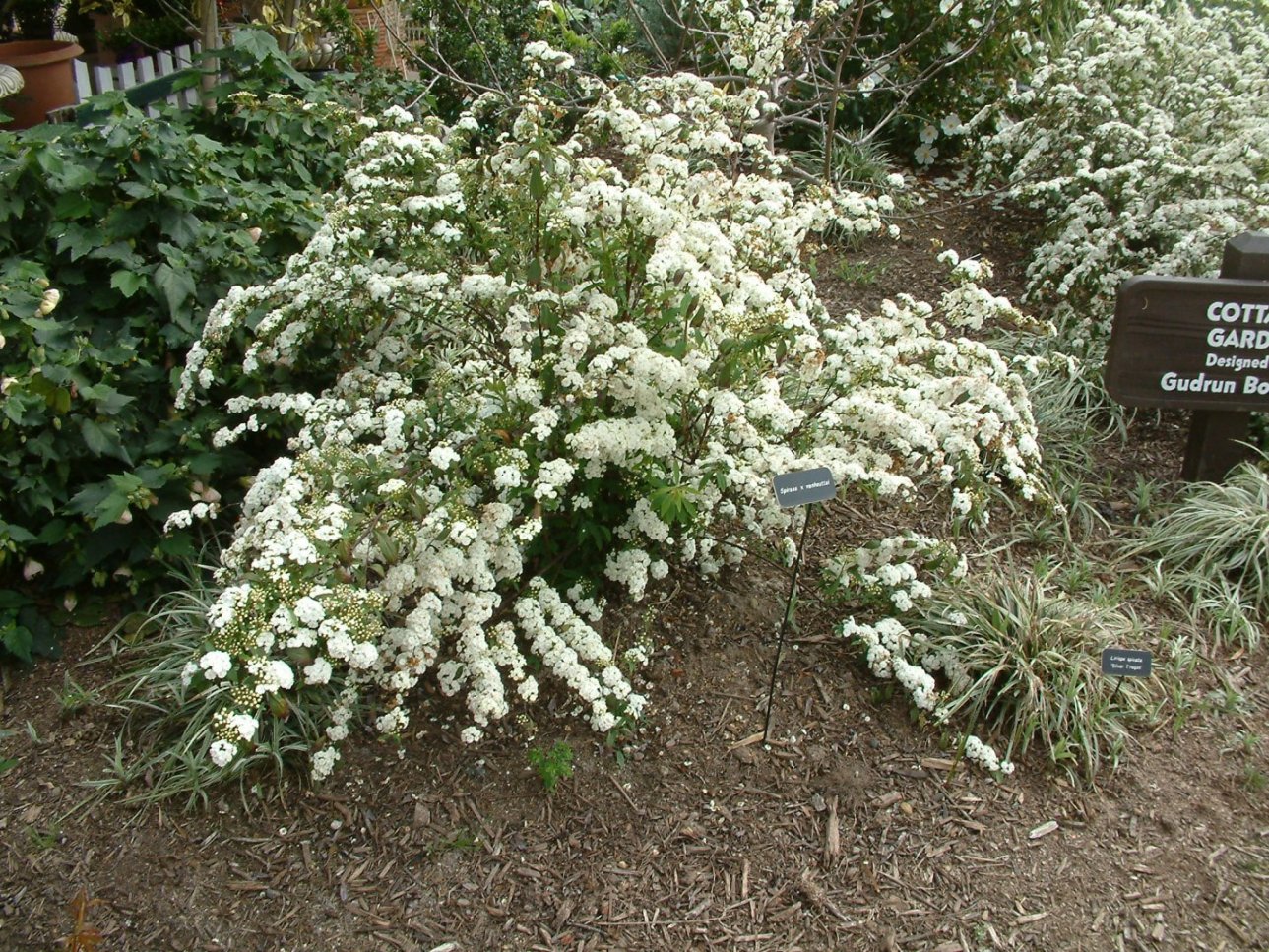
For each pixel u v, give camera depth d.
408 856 2.50
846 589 3.03
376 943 2.32
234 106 4.36
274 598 2.17
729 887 2.46
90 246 3.21
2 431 2.93
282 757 2.68
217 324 3.01
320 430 2.91
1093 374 4.35
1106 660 2.74
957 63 6.25
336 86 5.43
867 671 3.00
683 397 2.67
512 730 2.79
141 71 6.21
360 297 3.02
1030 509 3.77
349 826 2.56
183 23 6.32
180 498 3.14
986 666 2.93
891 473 2.93
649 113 3.45
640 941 2.34
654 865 2.50
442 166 3.03
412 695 2.87
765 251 3.14
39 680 2.96
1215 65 5.18
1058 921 2.41
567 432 2.67
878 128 6.13
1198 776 2.80
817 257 5.38
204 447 3.19
